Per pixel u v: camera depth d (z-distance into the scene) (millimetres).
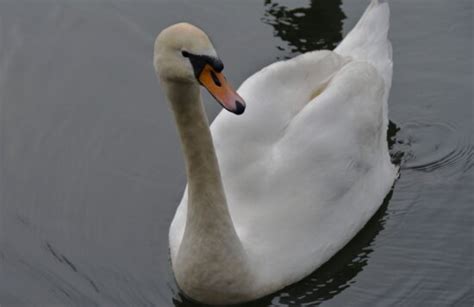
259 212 10875
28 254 11805
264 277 10680
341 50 13102
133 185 12711
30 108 14078
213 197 9922
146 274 11328
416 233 11836
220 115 11727
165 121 13750
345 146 11188
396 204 12281
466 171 12789
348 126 11266
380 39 13227
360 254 11539
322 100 11266
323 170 11062
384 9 13391
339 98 11312
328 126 11172
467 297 10898
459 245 11641
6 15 15719
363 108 11492
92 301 11023
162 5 15719
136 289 11117
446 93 14039
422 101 13953
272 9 15539
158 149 13273
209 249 10211
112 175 12883
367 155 11562
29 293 11234
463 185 12539
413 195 12422
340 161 11141
